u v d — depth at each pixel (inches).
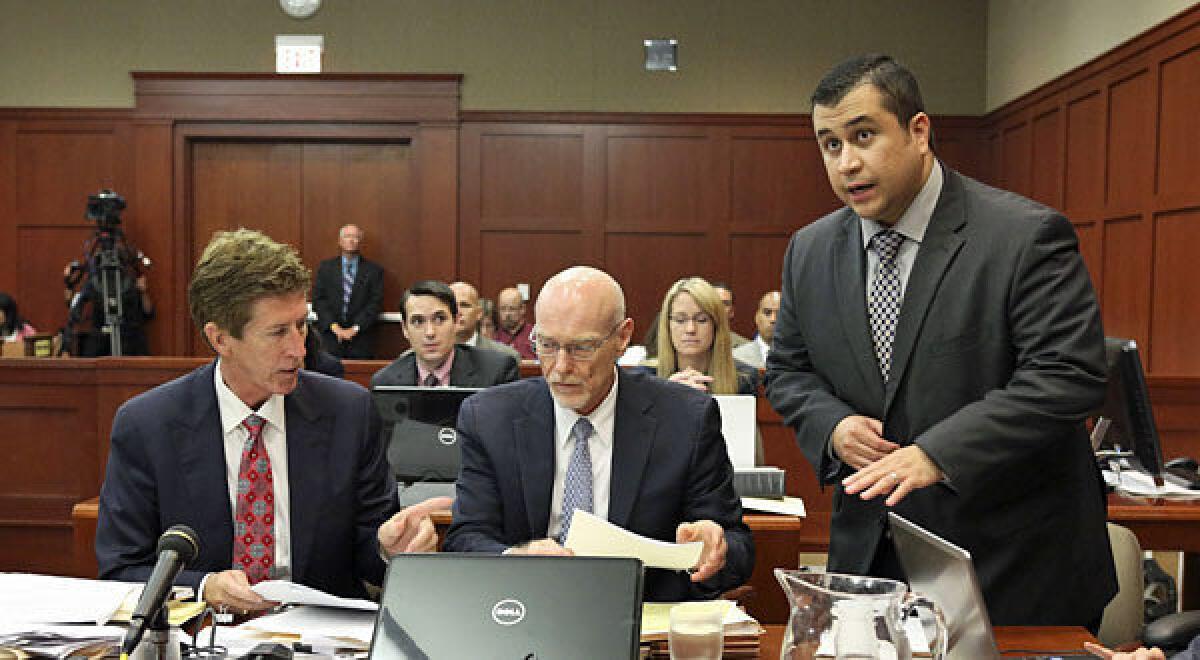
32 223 346.3
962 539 84.4
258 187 350.6
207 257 79.6
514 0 343.9
